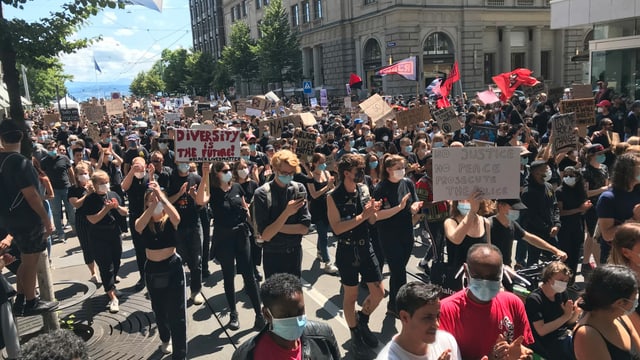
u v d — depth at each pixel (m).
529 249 5.87
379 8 38.81
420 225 8.62
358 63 42.50
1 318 3.40
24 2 4.62
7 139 3.96
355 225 4.47
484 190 4.07
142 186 6.91
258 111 20.69
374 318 5.62
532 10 40.88
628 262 3.42
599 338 2.77
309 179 6.82
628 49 19.88
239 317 5.87
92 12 4.88
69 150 13.33
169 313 4.70
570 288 6.07
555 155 8.02
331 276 7.12
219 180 5.50
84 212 6.35
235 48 52.97
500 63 41.78
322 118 18.39
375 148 9.54
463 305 3.07
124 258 8.30
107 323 5.57
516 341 2.92
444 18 38.22
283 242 4.90
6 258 3.54
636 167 4.54
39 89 49.53
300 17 50.16
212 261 8.16
